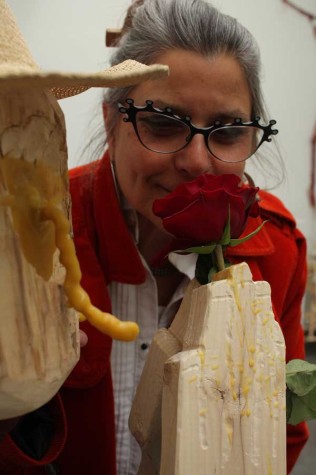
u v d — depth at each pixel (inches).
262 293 13.8
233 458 13.1
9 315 10.5
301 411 15.8
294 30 63.6
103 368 22.3
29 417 16.5
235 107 19.7
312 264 70.3
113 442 23.0
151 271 24.7
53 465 21.8
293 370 15.8
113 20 48.8
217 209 13.6
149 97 19.6
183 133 19.8
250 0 59.9
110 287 24.7
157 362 15.5
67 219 12.3
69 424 22.8
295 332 28.1
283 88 64.9
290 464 25.5
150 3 20.7
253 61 20.4
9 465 16.6
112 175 23.5
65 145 12.3
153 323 24.8
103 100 23.8
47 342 11.3
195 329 13.5
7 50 10.3
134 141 20.5
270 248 25.3
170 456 12.9
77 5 49.4
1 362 10.4
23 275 10.7
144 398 15.8
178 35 18.8
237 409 13.2
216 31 18.9
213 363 13.0
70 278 10.8
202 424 12.8
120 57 21.4
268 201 28.4
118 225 23.3
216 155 20.1
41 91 11.3
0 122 10.3
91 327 22.1
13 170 10.6
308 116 67.1
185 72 18.8
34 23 48.6
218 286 13.3
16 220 10.6
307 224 69.9
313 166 68.6
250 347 13.5
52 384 11.4
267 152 30.3
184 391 12.7
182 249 15.1
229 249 23.9
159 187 21.0
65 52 50.0
